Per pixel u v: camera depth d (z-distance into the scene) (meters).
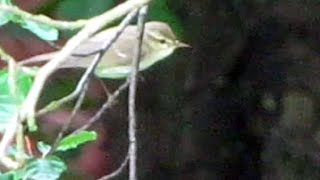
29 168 2.91
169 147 6.22
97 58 2.99
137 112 6.13
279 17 6.23
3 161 2.90
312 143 6.39
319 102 6.39
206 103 6.30
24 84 3.10
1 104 3.01
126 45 3.81
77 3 4.61
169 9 5.36
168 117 6.20
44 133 4.89
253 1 6.15
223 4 6.11
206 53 6.21
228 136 6.41
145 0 3.02
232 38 6.26
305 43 6.33
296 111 6.41
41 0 4.63
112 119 5.74
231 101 6.39
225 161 6.40
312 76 6.38
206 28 6.12
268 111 6.45
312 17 6.20
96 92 5.32
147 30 4.05
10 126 2.67
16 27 4.95
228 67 6.32
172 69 6.15
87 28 2.87
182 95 6.21
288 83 6.41
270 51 6.37
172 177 6.25
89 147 5.60
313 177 6.39
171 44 4.09
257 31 6.29
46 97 4.82
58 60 2.78
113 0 4.62
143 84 6.09
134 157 3.04
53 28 3.16
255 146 6.51
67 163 5.48
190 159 6.29
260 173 6.52
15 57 5.00
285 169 6.45
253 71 6.38
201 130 6.30
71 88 4.84
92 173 5.62
